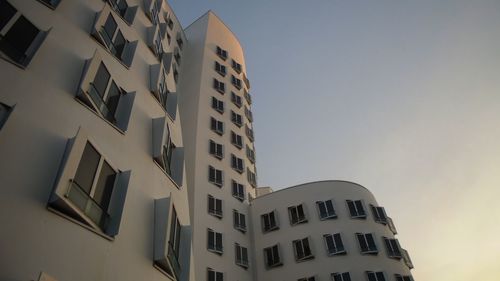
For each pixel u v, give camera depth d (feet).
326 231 99.25
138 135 47.01
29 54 35.04
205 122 116.67
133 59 54.90
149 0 73.00
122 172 39.17
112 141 40.27
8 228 24.58
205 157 107.04
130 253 35.55
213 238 91.76
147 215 41.42
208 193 99.81
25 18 36.65
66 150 32.12
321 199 106.63
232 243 97.76
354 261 92.89
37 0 39.73
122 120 45.06
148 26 69.92
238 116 134.21
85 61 41.88
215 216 97.60
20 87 31.73
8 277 23.04
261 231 106.83
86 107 38.34
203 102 121.70
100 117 39.93
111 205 35.58
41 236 26.45
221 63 145.89
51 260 26.35
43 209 27.58
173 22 137.69
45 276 24.48
